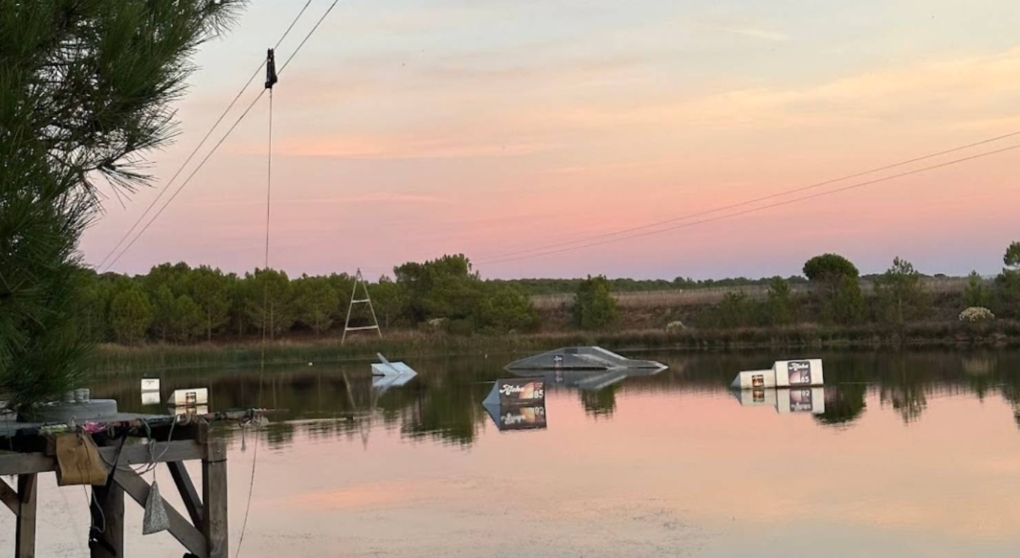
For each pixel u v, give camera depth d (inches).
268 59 386.3
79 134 223.8
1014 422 858.8
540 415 1112.2
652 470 716.0
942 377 1301.7
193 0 240.5
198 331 2726.4
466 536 539.8
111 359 2190.0
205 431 336.2
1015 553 460.8
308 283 2942.9
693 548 494.6
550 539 524.4
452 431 994.1
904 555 464.8
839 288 2356.1
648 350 2315.5
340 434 998.4
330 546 528.7
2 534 593.6
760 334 2253.9
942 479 631.2
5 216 195.8
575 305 2888.8
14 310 207.0
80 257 266.4
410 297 3070.9
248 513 621.6
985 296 2214.6
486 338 2588.6
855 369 1514.5
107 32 219.1
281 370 2174.0
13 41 202.4
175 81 233.5
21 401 271.3
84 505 685.9
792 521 540.7
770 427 912.9
